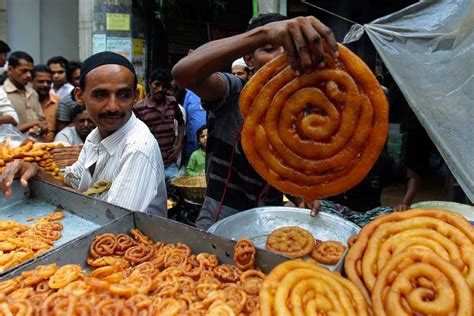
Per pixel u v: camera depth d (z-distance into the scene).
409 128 6.05
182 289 1.32
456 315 0.92
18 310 1.12
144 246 1.59
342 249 1.64
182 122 5.23
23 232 1.88
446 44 2.91
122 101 2.05
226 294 1.24
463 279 0.97
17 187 2.31
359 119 1.17
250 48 1.36
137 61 6.08
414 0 6.22
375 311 0.99
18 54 4.40
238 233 1.85
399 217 1.23
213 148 2.11
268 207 2.03
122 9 5.74
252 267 1.40
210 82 1.79
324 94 1.17
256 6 4.42
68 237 1.86
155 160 2.13
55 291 1.28
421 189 6.36
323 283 1.06
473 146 2.73
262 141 1.23
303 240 1.70
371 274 1.09
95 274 1.36
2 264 1.55
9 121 3.83
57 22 8.05
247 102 1.24
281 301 1.00
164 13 6.34
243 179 2.08
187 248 1.57
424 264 1.02
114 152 2.14
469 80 2.76
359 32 3.26
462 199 4.11
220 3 6.55
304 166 1.21
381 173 2.95
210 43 1.51
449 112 2.82
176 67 1.58
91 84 2.01
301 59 1.13
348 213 2.75
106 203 1.92
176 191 3.83
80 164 2.47
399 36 3.05
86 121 3.99
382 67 5.92
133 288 1.26
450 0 3.00
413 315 0.96
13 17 7.73
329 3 5.98
